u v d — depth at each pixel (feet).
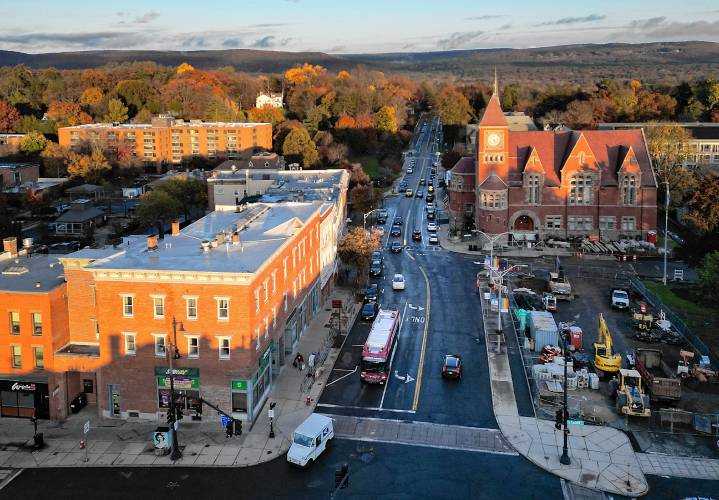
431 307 286.66
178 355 172.35
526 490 154.92
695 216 307.17
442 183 607.37
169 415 167.94
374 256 363.76
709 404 195.11
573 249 391.65
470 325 263.90
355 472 162.09
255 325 188.55
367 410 193.67
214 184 424.05
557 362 214.07
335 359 230.68
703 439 177.88
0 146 629.51
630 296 302.86
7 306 190.08
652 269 348.79
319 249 279.28
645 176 406.21
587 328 260.01
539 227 412.57
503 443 176.04
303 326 252.42
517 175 415.85
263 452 171.42
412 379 214.28
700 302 274.77
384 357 211.20
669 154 479.41
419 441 176.65
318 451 168.04
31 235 428.56
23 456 170.81
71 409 193.57
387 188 603.26
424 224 463.01
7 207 439.63
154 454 171.01
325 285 293.43
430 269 350.64
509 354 234.38
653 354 211.20
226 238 217.56
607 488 155.53
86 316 198.08
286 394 203.62
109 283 184.85
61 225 434.71
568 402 197.67
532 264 360.28
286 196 342.23
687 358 225.56
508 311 278.87
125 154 625.41
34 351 191.62
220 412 176.45
